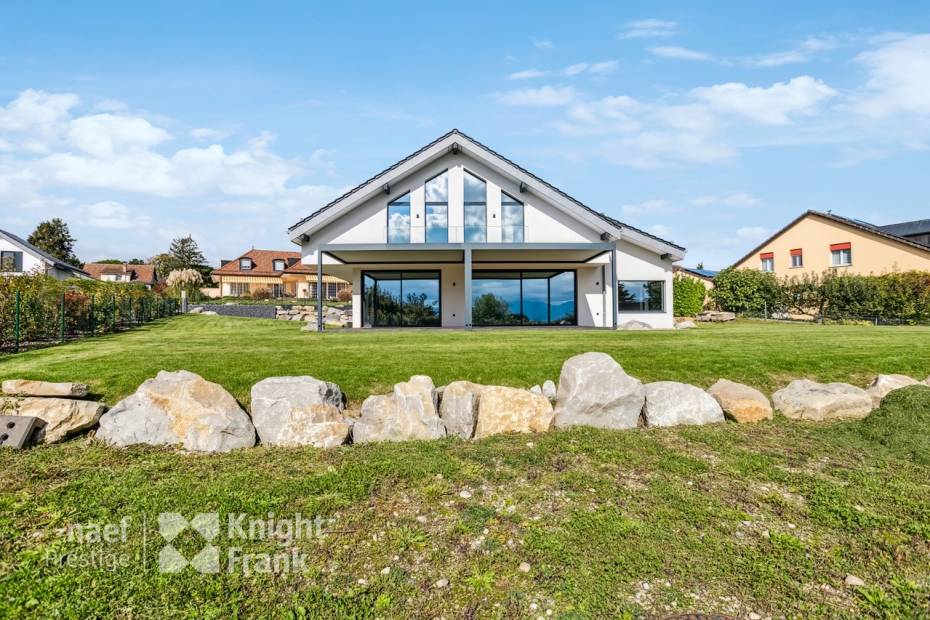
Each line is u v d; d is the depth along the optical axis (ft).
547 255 63.67
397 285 71.67
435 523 13.11
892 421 20.45
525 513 13.66
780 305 96.68
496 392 21.75
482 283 71.92
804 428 21.48
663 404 22.31
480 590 10.38
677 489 15.10
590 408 21.84
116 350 32.14
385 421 20.66
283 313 100.37
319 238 61.21
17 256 117.50
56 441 19.07
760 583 10.61
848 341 36.55
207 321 85.92
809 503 14.23
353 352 30.60
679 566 11.16
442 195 62.49
